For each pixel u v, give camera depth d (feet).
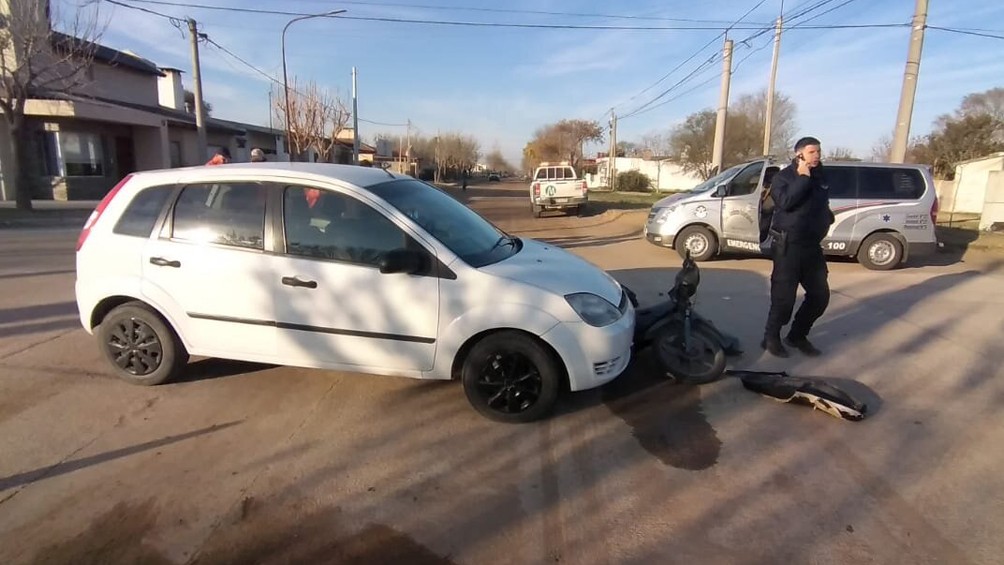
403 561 8.60
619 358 13.04
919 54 44.47
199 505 9.82
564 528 9.39
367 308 12.83
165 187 14.14
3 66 54.60
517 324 12.30
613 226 59.62
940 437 12.34
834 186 32.45
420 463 11.28
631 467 11.22
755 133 156.46
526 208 94.53
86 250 14.46
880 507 9.92
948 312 22.31
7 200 73.87
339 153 163.12
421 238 12.74
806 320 17.34
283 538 9.04
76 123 76.07
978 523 9.48
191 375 15.26
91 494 10.08
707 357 15.12
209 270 13.50
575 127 259.19
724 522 9.54
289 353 13.46
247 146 127.95
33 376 15.11
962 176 105.29
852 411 12.98
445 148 303.07
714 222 34.09
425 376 13.00
